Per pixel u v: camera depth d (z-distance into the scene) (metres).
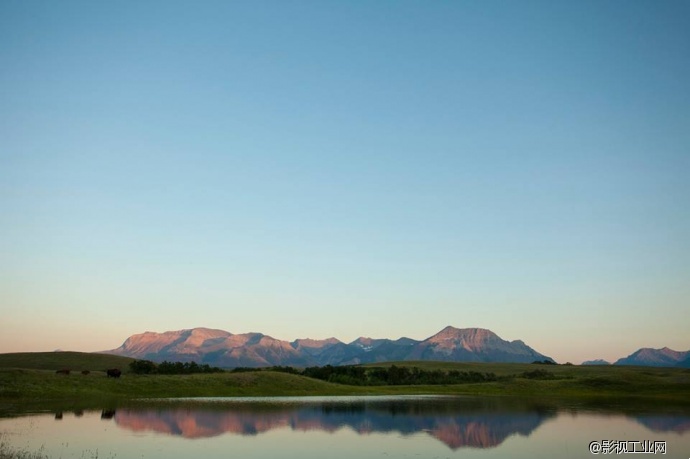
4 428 55.12
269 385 120.19
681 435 55.22
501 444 49.62
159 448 45.50
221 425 61.22
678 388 120.12
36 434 51.62
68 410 73.06
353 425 62.69
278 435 54.38
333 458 42.56
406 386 139.25
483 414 75.31
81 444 46.50
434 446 48.44
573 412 78.19
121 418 65.31
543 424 63.91
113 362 170.12
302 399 103.69
